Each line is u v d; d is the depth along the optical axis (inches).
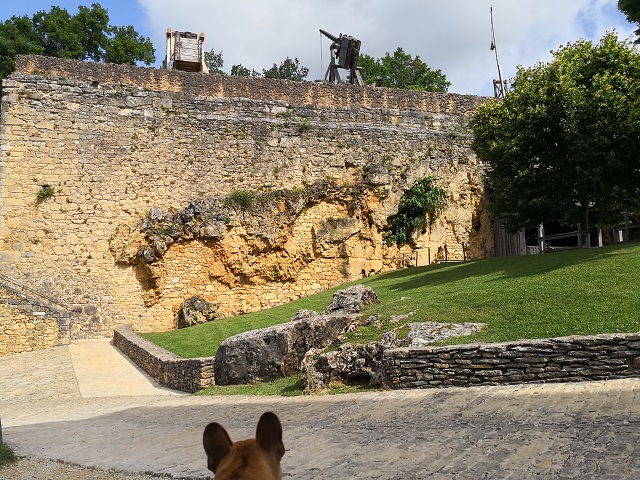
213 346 628.1
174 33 1184.2
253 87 1006.4
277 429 112.0
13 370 631.8
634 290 427.2
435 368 355.9
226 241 924.6
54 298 840.3
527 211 851.4
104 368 625.9
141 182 910.4
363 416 304.5
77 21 1395.2
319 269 982.4
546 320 398.9
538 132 802.2
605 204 856.3
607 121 765.3
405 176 1047.0
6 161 845.2
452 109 1131.9
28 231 843.4
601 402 263.9
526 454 208.1
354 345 407.8
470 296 500.7
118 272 877.8
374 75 1841.8
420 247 1042.7
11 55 1279.5
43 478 246.5
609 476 178.5
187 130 948.6
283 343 466.9
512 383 334.0
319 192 993.5
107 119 905.5
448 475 197.3
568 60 846.5
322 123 1031.6
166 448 282.0
